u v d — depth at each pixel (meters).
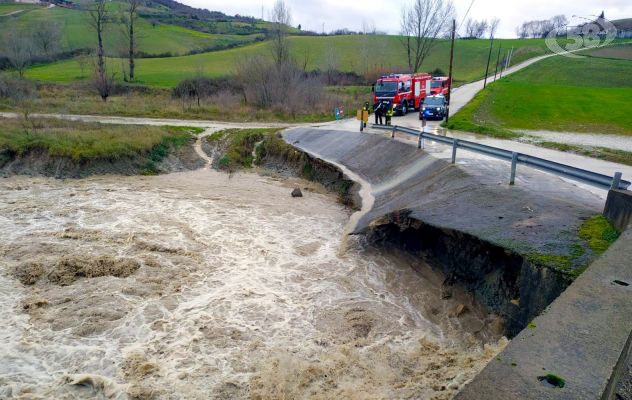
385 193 15.66
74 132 23.27
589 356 4.04
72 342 7.98
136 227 13.91
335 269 11.38
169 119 34.09
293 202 17.94
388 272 11.00
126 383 6.97
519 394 3.54
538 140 21.55
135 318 8.79
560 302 5.07
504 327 7.90
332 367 7.40
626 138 25.06
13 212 14.84
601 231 8.42
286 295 9.98
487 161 15.52
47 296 9.49
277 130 29.59
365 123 24.56
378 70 59.06
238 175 22.92
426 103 30.19
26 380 7.00
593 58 71.25
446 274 9.84
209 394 6.79
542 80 59.34
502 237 8.79
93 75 44.53
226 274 10.94
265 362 7.58
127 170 21.47
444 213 10.96
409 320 9.07
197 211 16.08
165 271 10.88
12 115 30.22
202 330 8.48
